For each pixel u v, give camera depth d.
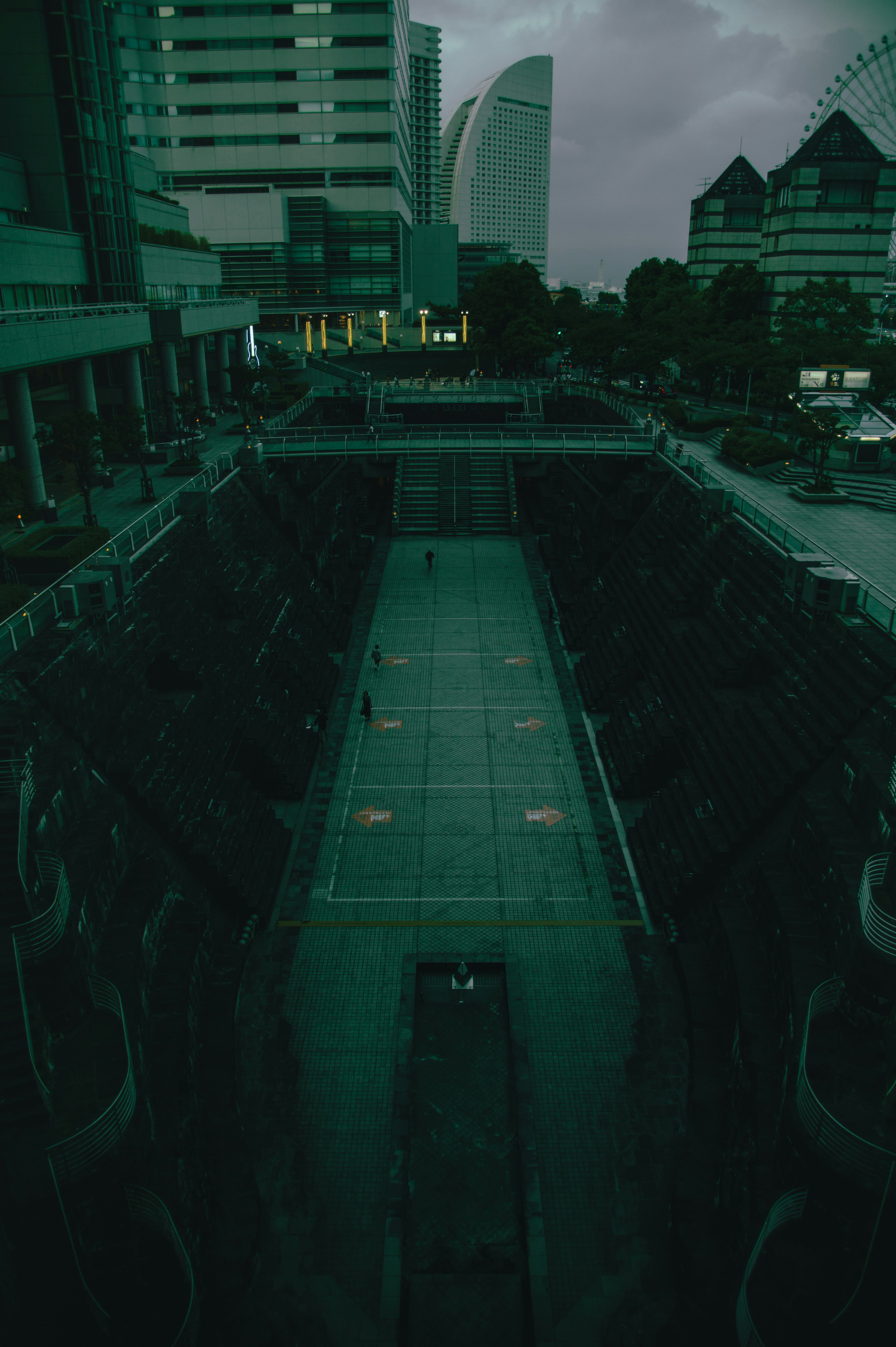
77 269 56.44
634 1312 15.75
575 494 61.84
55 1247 12.94
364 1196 17.91
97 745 23.06
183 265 77.88
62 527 39.56
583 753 35.16
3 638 22.30
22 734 19.64
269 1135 19.19
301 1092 20.28
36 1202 12.77
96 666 24.72
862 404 55.69
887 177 90.25
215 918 24.34
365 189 129.88
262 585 41.38
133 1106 13.87
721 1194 16.81
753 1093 16.84
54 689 22.11
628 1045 21.56
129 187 61.44
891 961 14.54
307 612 44.38
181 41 121.94
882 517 43.59
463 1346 15.36
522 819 30.80
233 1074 19.72
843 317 72.88
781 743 25.11
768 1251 13.76
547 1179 18.17
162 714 26.86
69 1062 14.73
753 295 93.06
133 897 20.27
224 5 119.81
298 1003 22.89
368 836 29.98
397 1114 19.33
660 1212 17.56
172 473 53.34
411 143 192.62
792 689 27.34
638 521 50.31
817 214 91.38
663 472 51.34
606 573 49.00
